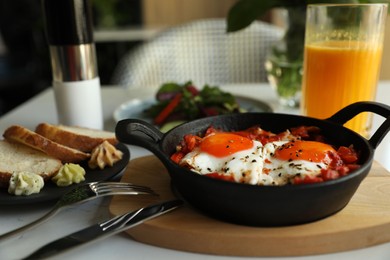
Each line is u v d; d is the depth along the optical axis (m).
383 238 0.69
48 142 0.94
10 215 0.80
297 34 1.47
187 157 0.80
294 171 0.73
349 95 1.12
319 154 0.77
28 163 0.92
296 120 0.93
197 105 1.44
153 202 0.80
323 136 0.88
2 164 0.91
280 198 0.63
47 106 1.68
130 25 3.99
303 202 0.64
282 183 0.72
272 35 2.58
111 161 0.95
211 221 0.71
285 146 0.81
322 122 0.88
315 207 0.66
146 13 4.01
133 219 0.71
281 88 1.57
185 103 1.42
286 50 1.52
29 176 0.82
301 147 0.79
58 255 0.62
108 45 3.75
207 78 2.68
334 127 0.86
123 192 0.80
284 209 0.65
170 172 0.72
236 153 0.79
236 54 2.64
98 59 3.79
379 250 0.69
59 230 0.75
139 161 0.99
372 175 0.86
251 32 2.60
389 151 1.08
